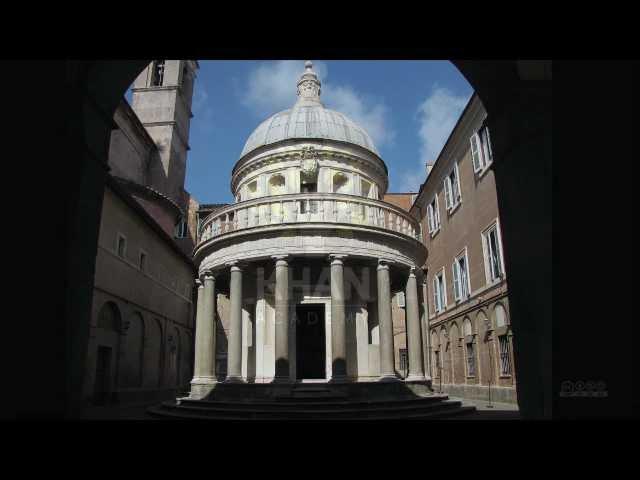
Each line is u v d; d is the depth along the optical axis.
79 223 8.23
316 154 23.89
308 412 15.73
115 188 23.89
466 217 29.70
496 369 25.08
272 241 19.34
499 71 9.17
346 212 19.84
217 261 20.77
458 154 31.05
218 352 42.44
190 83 50.97
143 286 28.98
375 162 25.69
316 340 23.83
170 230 38.16
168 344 33.88
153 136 44.66
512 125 9.23
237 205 20.61
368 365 20.77
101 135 9.26
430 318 38.16
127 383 26.88
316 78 30.30
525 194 8.90
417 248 21.91
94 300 22.53
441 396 19.84
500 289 24.38
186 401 18.84
